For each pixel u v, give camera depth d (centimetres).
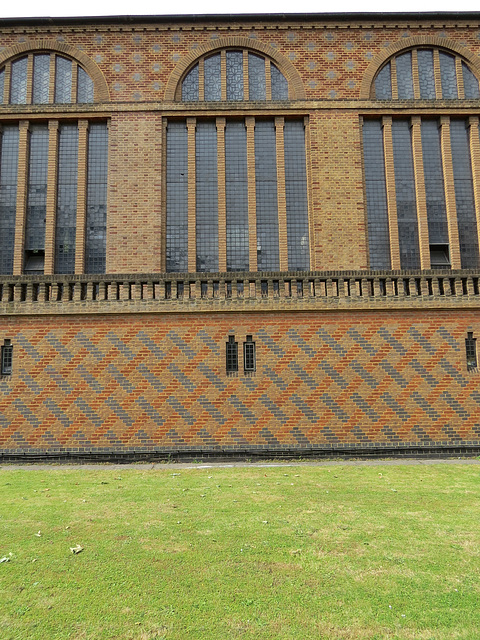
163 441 1345
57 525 760
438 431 1365
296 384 1371
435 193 1706
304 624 484
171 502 886
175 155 1700
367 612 505
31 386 1362
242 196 1686
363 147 1709
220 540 693
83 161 1673
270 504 868
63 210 1675
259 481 1062
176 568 605
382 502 880
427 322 1402
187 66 1722
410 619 491
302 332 1391
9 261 1648
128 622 488
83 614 504
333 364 1380
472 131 1714
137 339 1380
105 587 558
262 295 1402
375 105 1697
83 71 1738
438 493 944
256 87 1741
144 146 1664
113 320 1388
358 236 1630
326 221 1633
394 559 631
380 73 1747
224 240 1645
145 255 1608
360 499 900
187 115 1689
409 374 1380
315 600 529
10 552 654
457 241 1666
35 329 1382
